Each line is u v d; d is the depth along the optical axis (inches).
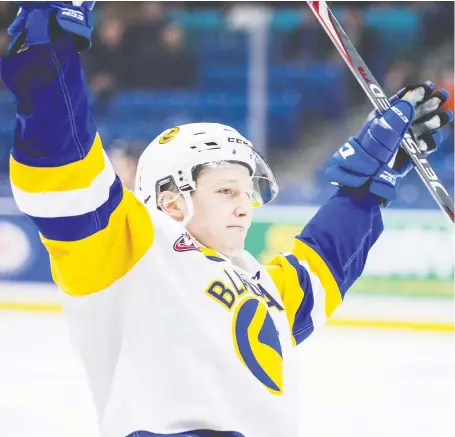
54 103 188.4
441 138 299.6
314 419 561.3
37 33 182.7
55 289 999.0
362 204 290.7
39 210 197.9
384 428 543.2
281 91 1053.8
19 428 529.3
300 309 274.8
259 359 233.6
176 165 243.8
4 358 721.6
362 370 698.2
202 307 228.2
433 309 923.4
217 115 1060.5
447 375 682.8
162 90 1076.5
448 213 291.7
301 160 1025.5
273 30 1059.9
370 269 943.7
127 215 217.8
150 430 216.8
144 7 1077.1
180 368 219.6
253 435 229.3
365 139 284.2
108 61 1079.6
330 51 1055.6
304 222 970.1
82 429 530.0
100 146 202.8
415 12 1072.2
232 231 246.1
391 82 1079.0
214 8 1072.2
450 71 1069.8
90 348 225.9
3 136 1053.2
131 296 221.6
